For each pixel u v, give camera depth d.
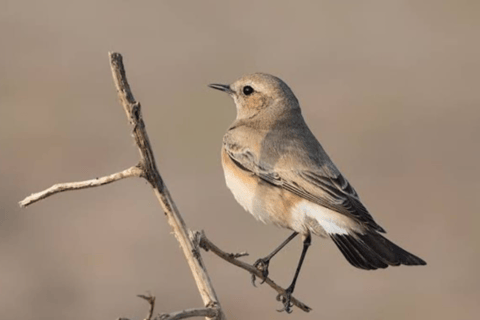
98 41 22.41
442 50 22.67
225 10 25.05
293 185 8.62
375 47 22.81
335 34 23.53
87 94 19.62
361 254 8.17
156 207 15.05
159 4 25.08
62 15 24.19
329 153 17.14
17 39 22.41
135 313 12.34
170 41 22.55
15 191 15.38
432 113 19.11
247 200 8.91
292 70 21.00
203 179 15.92
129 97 5.86
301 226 8.66
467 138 17.98
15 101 19.09
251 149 8.89
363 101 19.36
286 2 25.98
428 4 25.78
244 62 21.28
